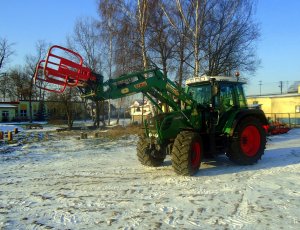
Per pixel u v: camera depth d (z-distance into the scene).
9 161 10.67
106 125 32.66
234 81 9.53
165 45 22.25
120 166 9.38
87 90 7.77
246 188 6.85
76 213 5.44
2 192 6.84
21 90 55.09
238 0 20.98
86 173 8.55
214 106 8.91
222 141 9.07
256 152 9.48
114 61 24.06
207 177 7.85
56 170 9.03
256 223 4.93
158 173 8.34
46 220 5.16
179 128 8.55
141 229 4.75
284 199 6.06
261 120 10.02
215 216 5.24
